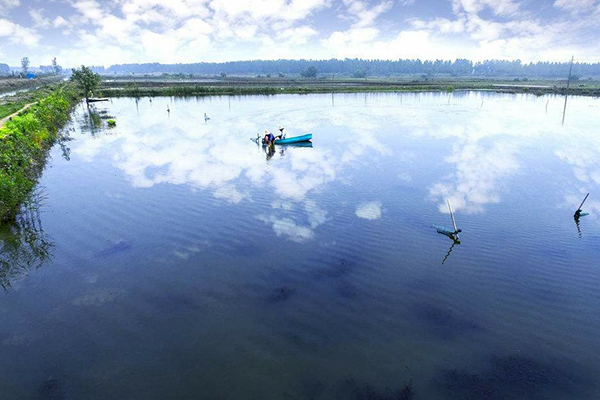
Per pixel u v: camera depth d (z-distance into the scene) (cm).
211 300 1630
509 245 2066
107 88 11662
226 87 11994
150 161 3700
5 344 1373
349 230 2252
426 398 1162
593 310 1554
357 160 3812
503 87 13712
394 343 1384
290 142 4562
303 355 1324
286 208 2578
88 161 3681
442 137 4884
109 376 1232
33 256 1983
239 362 1292
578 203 2656
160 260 1939
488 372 1260
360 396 1164
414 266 1881
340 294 1669
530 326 1470
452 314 1536
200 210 2539
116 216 2444
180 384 1199
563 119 6391
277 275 1811
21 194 2608
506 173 3359
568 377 1241
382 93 11731
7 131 3450
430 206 2603
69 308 1580
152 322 1491
